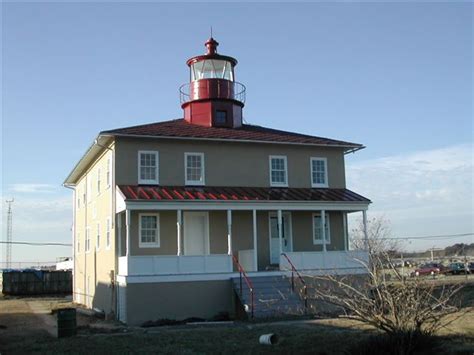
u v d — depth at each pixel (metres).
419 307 13.57
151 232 27.66
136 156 27.86
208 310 25.30
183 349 15.71
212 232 28.72
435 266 45.72
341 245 31.22
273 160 30.58
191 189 28.03
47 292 51.03
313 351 14.38
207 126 31.55
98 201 31.98
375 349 13.38
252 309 23.34
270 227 29.91
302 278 25.86
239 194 28.11
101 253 30.70
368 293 14.80
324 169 31.64
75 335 19.91
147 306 24.47
